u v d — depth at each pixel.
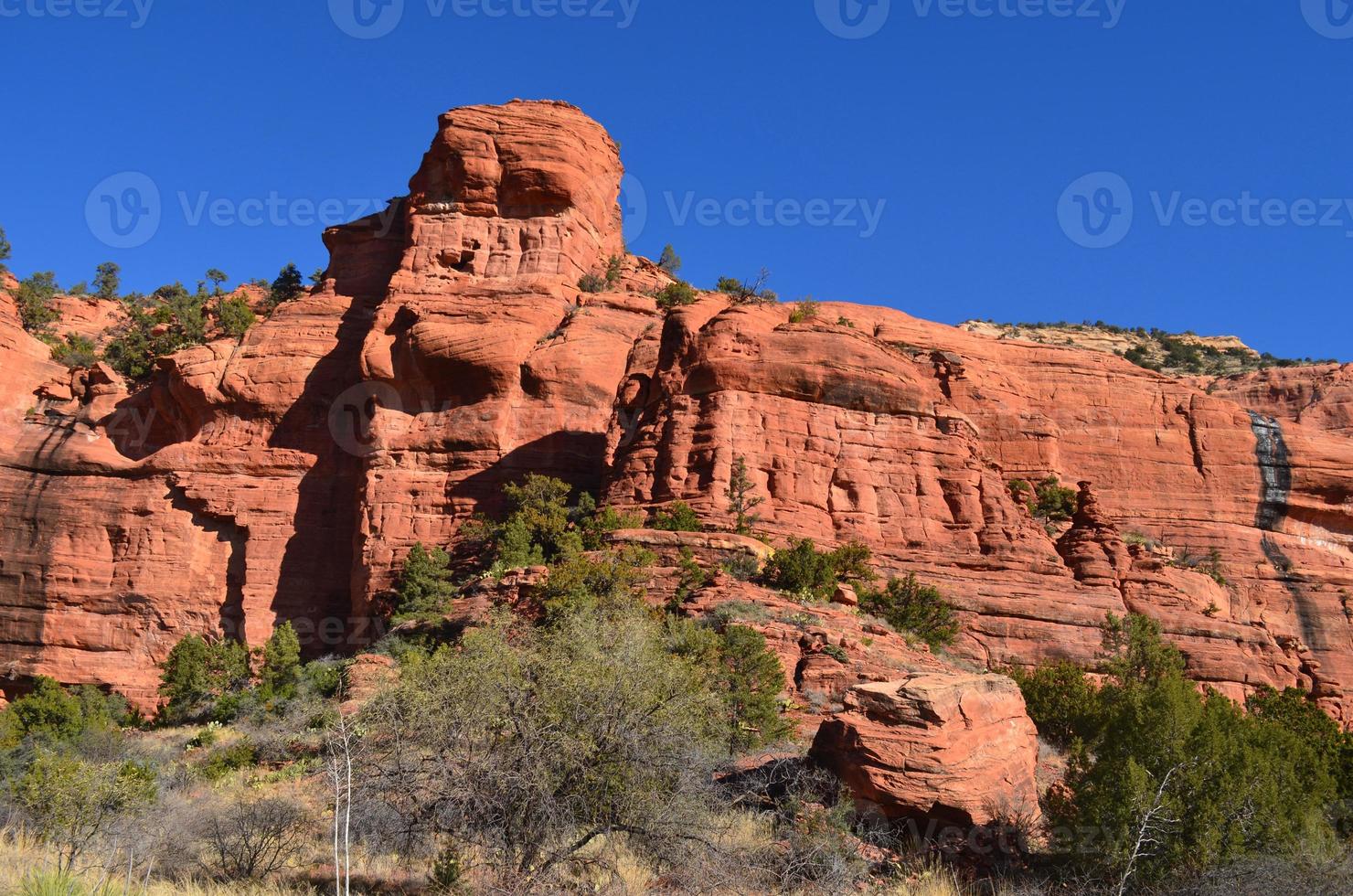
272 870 19.83
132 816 21.66
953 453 44.59
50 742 33.41
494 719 19.52
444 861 18.50
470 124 61.06
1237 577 53.44
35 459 55.44
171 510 53.56
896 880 20.19
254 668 46.25
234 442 55.16
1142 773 20.95
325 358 56.56
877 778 21.75
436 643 35.94
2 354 59.59
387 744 19.69
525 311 54.19
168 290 86.88
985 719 23.12
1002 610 40.66
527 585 36.97
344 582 52.31
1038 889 20.02
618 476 43.94
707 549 37.97
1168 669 35.16
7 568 52.84
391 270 61.50
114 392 59.53
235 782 27.16
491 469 49.88
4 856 19.20
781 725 27.75
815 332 45.25
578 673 19.92
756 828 21.17
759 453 42.62
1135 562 45.28
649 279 64.19
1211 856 19.98
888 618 37.88
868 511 42.88
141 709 49.19
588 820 18.98
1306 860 19.75
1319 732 34.31
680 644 28.56
